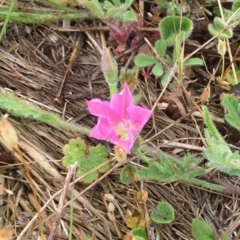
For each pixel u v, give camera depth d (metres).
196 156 0.23
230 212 0.22
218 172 0.23
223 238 0.21
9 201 0.21
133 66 0.24
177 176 0.21
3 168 0.22
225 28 0.23
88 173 0.21
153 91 0.24
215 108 0.24
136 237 0.20
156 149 0.22
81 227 0.21
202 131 0.24
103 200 0.22
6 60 0.24
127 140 0.19
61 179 0.22
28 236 0.21
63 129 0.23
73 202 0.22
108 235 0.21
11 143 0.18
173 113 0.24
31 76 0.24
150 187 0.22
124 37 0.24
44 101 0.23
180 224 0.22
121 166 0.22
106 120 0.19
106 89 0.24
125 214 0.22
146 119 0.19
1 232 0.17
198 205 0.22
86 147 0.22
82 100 0.24
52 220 0.21
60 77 0.24
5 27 0.23
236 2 0.24
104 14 0.24
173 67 0.23
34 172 0.22
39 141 0.22
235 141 0.24
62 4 0.24
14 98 0.21
